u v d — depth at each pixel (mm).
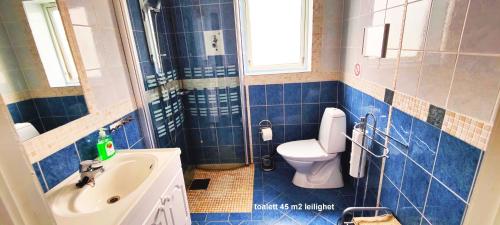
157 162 1293
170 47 2328
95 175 1176
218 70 2445
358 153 1654
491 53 745
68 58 1214
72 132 1207
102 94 1442
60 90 1161
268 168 2646
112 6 1575
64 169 1153
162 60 2158
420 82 1104
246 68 2535
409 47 1174
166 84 2234
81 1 1313
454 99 906
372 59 1596
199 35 2340
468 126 849
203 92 2535
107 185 1233
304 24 2369
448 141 950
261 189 2309
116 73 1588
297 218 1909
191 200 2219
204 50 2385
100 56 1445
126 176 1333
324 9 2152
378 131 1539
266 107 2525
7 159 364
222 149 2744
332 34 2217
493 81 746
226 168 2738
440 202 1014
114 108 1546
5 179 361
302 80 2391
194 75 2480
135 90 1763
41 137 1043
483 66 775
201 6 2246
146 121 1848
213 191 2334
